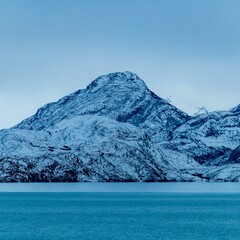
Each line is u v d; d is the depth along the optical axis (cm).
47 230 17762
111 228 18412
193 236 16475
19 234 16738
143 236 16450
